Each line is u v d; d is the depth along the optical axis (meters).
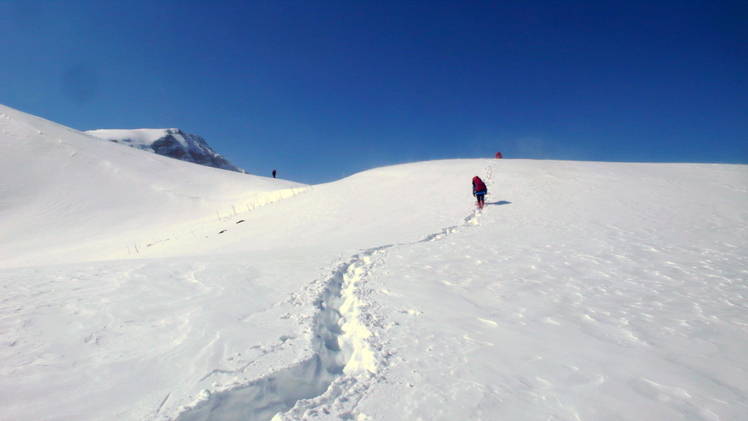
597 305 5.05
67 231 24.41
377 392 2.87
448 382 3.02
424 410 2.62
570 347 3.74
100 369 3.05
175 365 3.15
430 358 3.45
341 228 14.11
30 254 20.11
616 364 3.38
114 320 4.09
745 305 4.96
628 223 10.95
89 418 2.43
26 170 31.03
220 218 23.30
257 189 35.94
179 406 2.55
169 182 34.94
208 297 4.96
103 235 23.91
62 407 2.54
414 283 6.05
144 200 30.77
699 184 15.61
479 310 4.84
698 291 5.57
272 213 20.08
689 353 3.62
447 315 4.63
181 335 3.75
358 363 3.59
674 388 2.98
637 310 4.84
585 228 10.67
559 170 20.66
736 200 12.86
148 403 2.61
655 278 6.27
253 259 7.64
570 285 5.96
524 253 8.22
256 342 3.63
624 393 2.89
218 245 14.40
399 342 3.79
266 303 4.81
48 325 3.90
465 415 2.56
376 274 6.62
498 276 6.50
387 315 4.59
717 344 3.82
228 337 3.72
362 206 17.64
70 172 32.38
